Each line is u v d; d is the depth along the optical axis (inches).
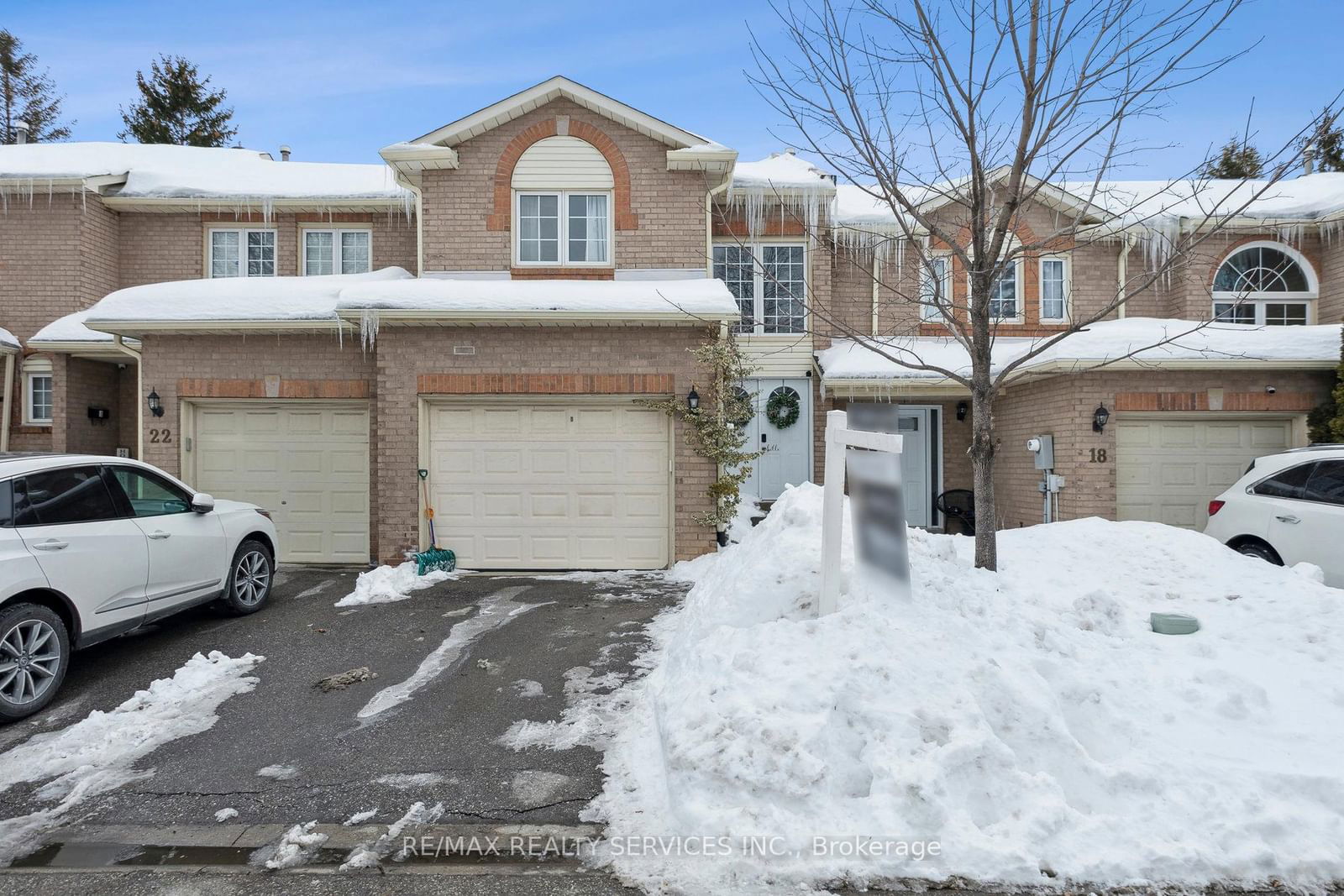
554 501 362.0
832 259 477.7
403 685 207.5
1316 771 128.4
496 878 122.1
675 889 117.6
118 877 123.7
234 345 383.9
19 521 189.6
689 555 358.0
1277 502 287.0
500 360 358.3
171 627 261.0
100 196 474.3
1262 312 481.7
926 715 135.2
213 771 159.8
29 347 449.4
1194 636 186.5
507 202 403.2
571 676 211.3
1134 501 402.3
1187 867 114.7
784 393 480.7
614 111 397.1
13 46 1091.3
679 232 404.5
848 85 222.2
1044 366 386.9
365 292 345.7
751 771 130.3
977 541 219.9
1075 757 132.4
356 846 131.6
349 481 389.7
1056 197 460.8
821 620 164.2
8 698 182.5
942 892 114.3
